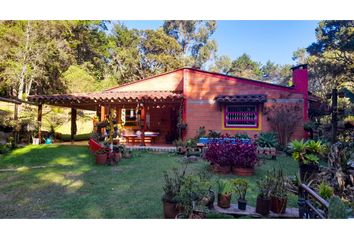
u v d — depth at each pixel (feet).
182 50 125.18
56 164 27.37
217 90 41.57
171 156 32.83
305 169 18.83
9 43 56.70
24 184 19.80
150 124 49.73
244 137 37.27
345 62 67.97
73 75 62.49
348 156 19.24
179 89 48.78
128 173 23.53
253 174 22.82
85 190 18.30
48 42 61.98
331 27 74.95
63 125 64.85
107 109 41.55
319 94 84.43
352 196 15.71
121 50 99.14
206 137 37.93
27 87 62.90
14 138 40.73
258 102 38.96
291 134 38.14
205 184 13.92
